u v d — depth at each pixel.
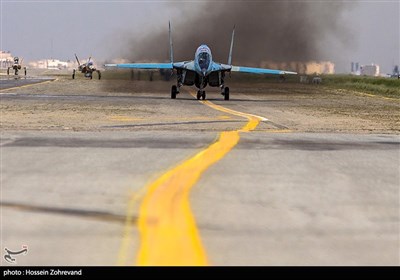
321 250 18.33
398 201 25.38
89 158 36.47
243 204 24.03
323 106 153.62
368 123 97.62
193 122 88.12
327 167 34.28
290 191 26.84
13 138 47.47
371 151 42.50
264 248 18.39
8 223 20.55
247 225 20.89
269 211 22.97
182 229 20.05
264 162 35.78
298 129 79.06
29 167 32.53
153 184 27.67
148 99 170.75
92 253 17.53
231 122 90.00
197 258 17.16
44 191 25.94
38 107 120.38
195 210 22.75
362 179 30.53
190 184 27.88
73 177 29.45
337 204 24.50
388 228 20.98
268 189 27.20
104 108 122.00
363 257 17.78
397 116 119.50
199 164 34.22
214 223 21.00
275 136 53.19
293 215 22.44
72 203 23.61
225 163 34.94
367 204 24.58
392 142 49.59
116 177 29.53
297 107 146.00
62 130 68.31
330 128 83.62
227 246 18.45
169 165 33.84
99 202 23.77
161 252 17.62
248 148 42.97
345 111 133.25
